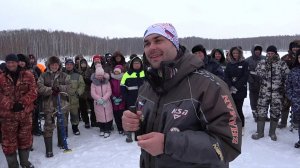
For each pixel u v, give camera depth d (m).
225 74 5.84
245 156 4.73
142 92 1.74
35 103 5.86
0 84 4.37
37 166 4.84
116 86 6.32
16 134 4.44
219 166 1.44
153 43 1.56
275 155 4.78
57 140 6.07
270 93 5.45
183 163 1.44
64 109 5.52
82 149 5.52
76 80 6.36
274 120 5.47
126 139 5.82
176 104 1.47
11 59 4.38
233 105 1.40
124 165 4.65
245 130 6.09
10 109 4.32
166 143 1.29
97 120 6.29
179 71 1.48
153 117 1.55
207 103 1.39
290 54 6.23
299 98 5.02
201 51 5.45
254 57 6.82
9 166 4.44
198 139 1.30
